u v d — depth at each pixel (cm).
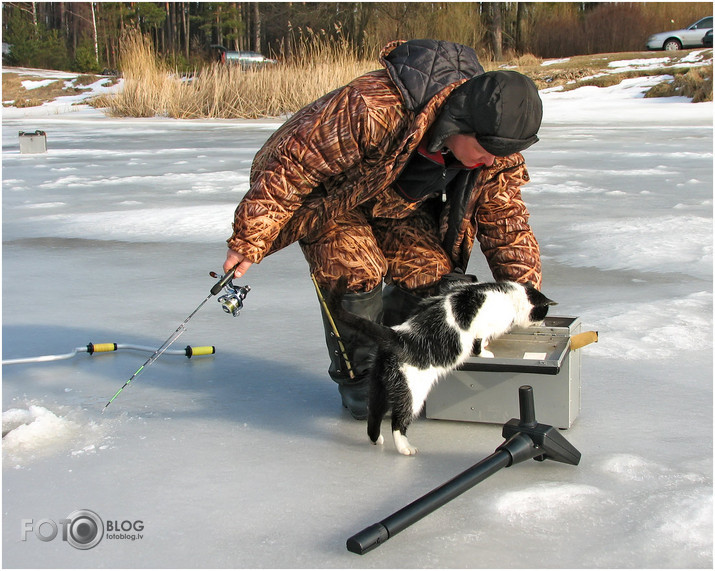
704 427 310
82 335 451
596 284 529
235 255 304
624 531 236
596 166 1162
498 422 316
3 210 885
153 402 351
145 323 473
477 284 312
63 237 735
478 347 304
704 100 2578
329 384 372
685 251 610
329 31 4419
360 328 286
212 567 224
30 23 5950
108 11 5784
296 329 457
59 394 361
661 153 1300
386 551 229
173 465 288
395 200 328
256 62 2736
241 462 290
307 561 226
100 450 301
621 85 3041
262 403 349
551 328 314
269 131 1994
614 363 380
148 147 1616
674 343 403
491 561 223
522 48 4444
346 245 318
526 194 923
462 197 331
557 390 304
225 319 479
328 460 291
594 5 4784
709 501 249
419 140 290
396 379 288
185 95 2623
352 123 289
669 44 3850
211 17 5912
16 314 494
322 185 312
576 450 277
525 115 282
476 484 253
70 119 2617
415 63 295
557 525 240
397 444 294
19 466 288
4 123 2436
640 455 286
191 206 878
